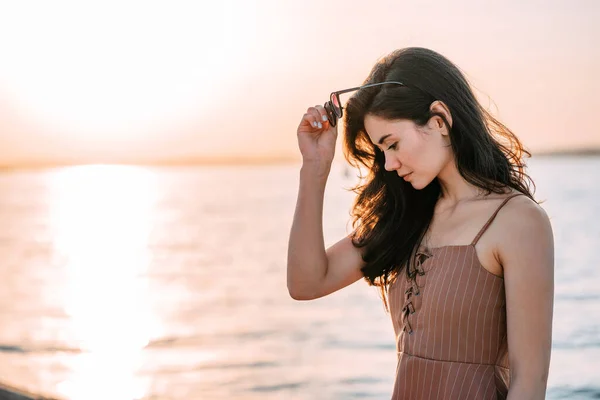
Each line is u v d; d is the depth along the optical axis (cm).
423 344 199
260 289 2247
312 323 1706
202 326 1733
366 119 204
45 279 2652
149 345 1559
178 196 8519
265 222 4800
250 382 1235
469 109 198
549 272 189
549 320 188
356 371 1276
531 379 186
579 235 2997
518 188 202
